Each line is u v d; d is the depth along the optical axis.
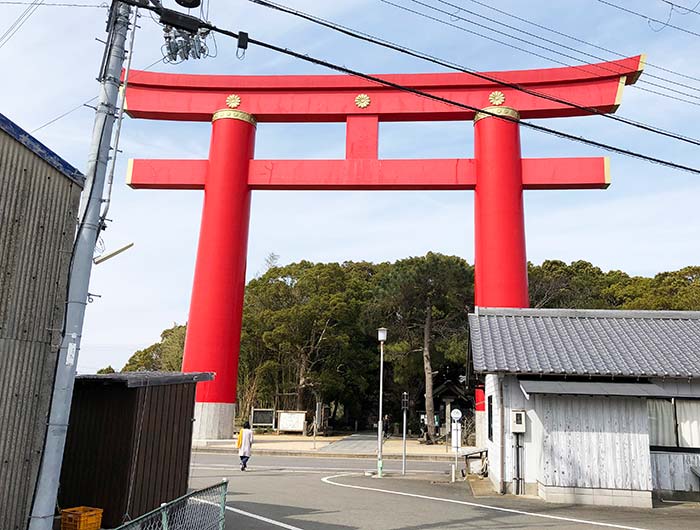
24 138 6.23
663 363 12.69
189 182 25.72
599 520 9.69
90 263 6.55
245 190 25.50
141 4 7.09
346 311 38.34
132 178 25.66
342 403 44.97
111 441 7.97
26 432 6.09
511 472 12.68
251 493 12.45
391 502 11.30
